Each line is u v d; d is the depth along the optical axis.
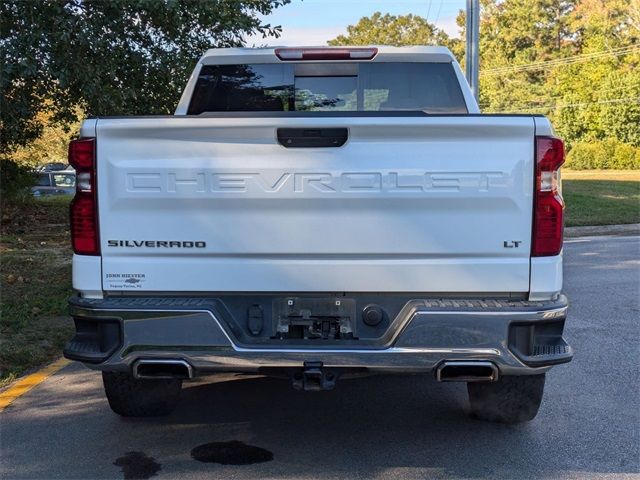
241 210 3.61
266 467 3.99
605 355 6.23
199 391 5.33
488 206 3.56
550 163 3.54
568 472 3.92
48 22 8.66
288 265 3.64
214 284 3.65
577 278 10.17
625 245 14.14
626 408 4.93
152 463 4.04
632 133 57.25
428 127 3.51
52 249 11.40
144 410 4.57
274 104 5.47
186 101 5.41
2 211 16.00
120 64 10.33
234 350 3.56
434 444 4.31
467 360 3.54
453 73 5.30
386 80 5.36
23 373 5.73
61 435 4.44
